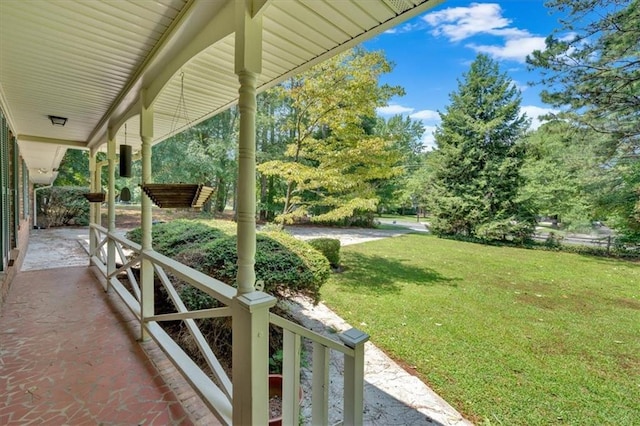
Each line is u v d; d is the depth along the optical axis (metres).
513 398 2.64
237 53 1.43
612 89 7.99
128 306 3.03
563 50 8.34
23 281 4.24
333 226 16.48
